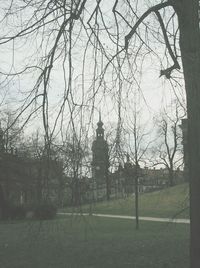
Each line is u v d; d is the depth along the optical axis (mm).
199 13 11172
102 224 36625
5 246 20797
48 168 10570
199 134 10523
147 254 18594
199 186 10586
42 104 10578
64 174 10539
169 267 15570
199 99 10492
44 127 10484
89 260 17531
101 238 24344
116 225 35688
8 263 17234
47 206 11203
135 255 18391
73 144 10438
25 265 16797
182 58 10812
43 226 11461
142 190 56594
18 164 34594
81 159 10477
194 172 10609
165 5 11570
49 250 19266
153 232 28375
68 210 10945
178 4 10906
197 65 10578
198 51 10664
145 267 15742
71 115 10461
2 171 40188
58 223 11469
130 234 27266
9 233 28438
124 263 16641
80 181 10562
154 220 42219
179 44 11008
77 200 10641
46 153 10492
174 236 25156
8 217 46156
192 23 10781
